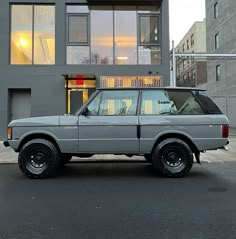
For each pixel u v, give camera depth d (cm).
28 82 1764
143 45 1812
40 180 873
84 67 1770
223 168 1052
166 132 888
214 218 549
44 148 887
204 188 768
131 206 623
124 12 1819
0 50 1770
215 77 3853
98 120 888
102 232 487
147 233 482
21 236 472
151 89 914
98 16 1811
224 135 893
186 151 888
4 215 570
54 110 1758
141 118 892
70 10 1805
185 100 910
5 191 749
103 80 1769
